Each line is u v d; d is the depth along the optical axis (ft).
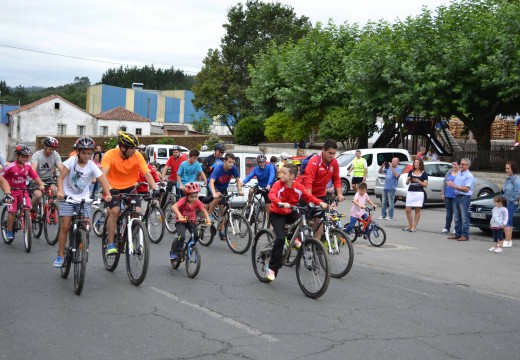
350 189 80.79
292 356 18.07
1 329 20.15
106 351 18.07
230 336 19.90
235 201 55.88
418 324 22.33
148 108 289.74
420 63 86.89
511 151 91.61
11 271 29.45
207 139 176.86
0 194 72.02
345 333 20.74
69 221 26.68
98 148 52.31
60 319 21.44
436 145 102.17
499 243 40.04
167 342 19.07
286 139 124.98
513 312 24.90
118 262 32.17
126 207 28.45
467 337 20.92
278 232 27.09
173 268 31.12
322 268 25.30
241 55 200.64
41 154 37.47
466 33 85.56
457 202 45.16
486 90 84.69
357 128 107.14
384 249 40.47
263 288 27.37
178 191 44.04
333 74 112.16
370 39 94.17
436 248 41.34
